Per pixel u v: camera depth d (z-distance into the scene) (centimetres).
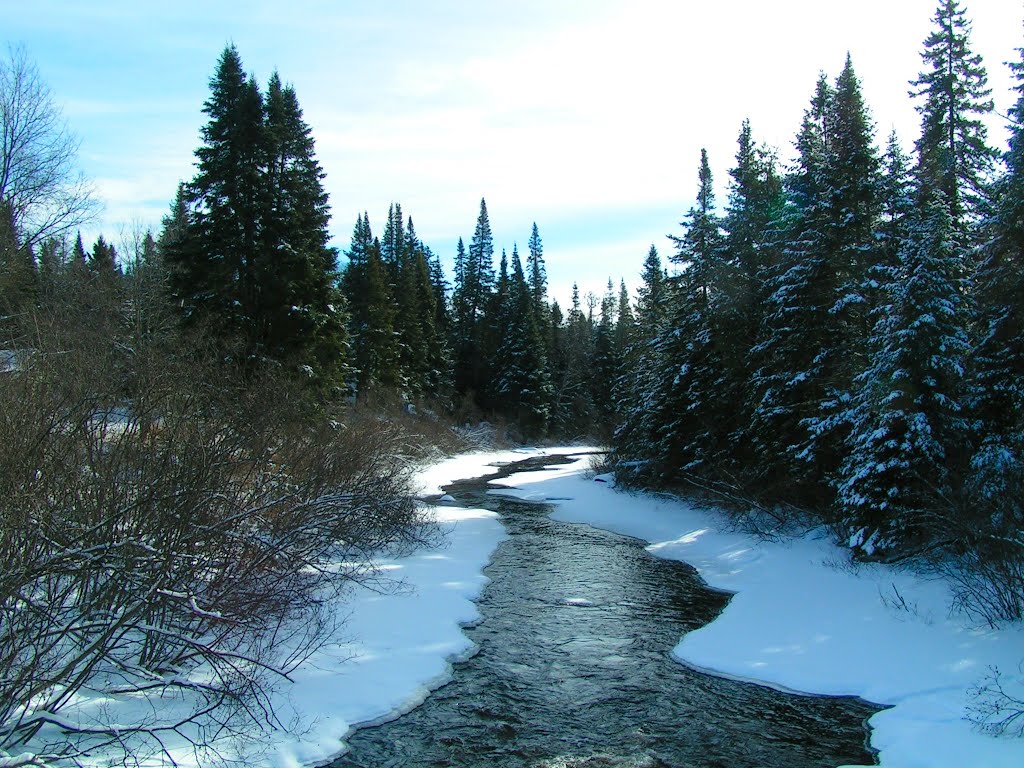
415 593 1226
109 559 632
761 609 1173
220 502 859
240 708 677
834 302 1652
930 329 1230
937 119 2061
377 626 1017
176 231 3475
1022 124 1271
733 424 2166
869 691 833
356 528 1406
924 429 1212
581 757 691
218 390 1101
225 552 844
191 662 754
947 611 976
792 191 1825
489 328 6506
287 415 1345
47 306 1634
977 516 1077
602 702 830
